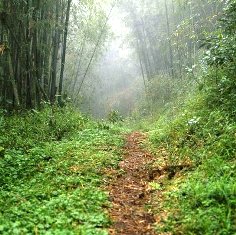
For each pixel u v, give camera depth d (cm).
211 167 634
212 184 550
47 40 1600
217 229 446
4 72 1430
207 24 1627
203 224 458
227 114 833
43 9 1415
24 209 522
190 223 472
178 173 711
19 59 1385
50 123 1191
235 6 929
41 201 571
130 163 868
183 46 2005
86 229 464
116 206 581
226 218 462
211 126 834
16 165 777
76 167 774
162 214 535
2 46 1235
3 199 579
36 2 1356
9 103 1377
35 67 1412
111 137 1171
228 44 893
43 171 753
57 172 733
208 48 934
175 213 520
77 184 669
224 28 995
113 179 731
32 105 1405
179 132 962
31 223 470
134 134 1452
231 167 599
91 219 502
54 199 563
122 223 519
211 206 504
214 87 1016
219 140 731
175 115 1523
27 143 964
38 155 846
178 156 804
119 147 1041
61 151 902
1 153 841
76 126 1301
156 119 1980
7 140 959
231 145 686
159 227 491
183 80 1941
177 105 1692
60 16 1616
